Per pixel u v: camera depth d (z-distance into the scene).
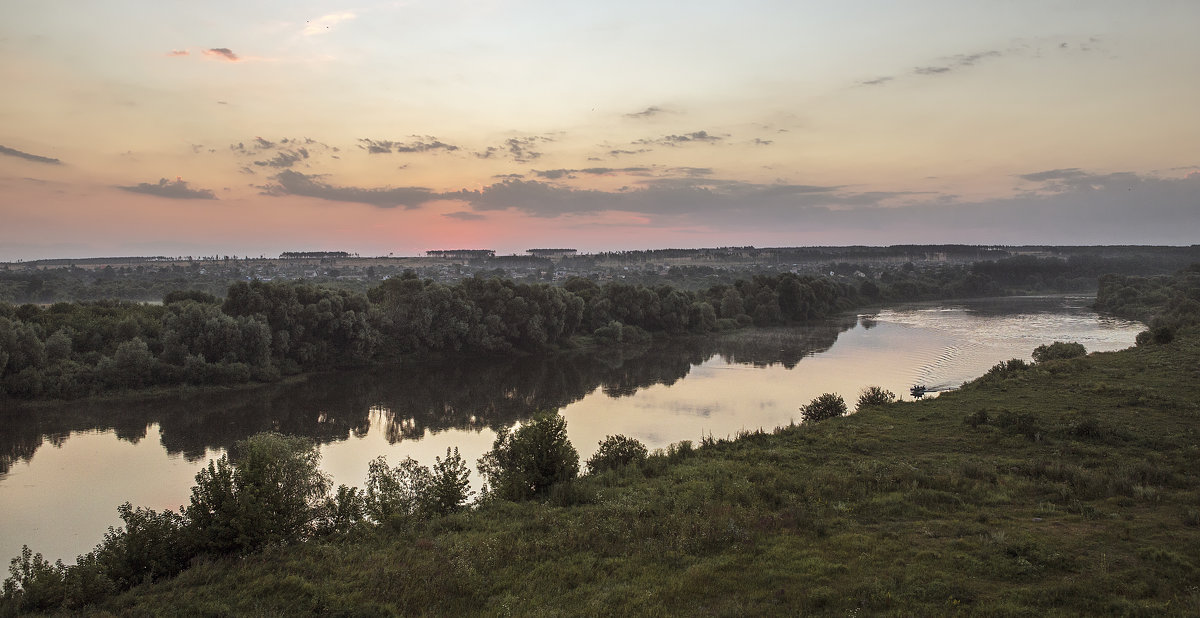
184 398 70.56
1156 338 66.06
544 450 30.56
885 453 32.25
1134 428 33.25
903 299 194.88
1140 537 19.17
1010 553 18.38
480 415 65.81
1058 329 118.44
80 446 53.34
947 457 30.47
